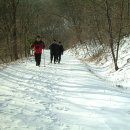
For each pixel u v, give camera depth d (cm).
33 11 3856
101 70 1998
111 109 820
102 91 1065
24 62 2344
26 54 3269
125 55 1838
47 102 910
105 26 2189
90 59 2895
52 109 831
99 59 2467
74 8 4950
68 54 5159
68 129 661
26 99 942
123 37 2164
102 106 855
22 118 739
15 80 1316
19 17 3209
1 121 709
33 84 1223
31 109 826
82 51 4034
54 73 1634
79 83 1256
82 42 4553
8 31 2744
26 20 3341
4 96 974
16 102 899
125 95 1004
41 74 1562
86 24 3356
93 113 789
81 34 4512
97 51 2911
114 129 658
